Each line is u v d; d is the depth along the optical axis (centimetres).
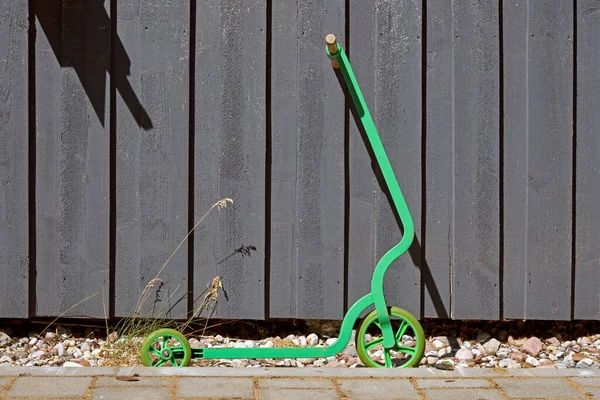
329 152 358
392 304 363
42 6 353
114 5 354
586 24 357
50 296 361
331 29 354
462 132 357
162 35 354
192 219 361
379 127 356
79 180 358
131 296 362
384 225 361
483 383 295
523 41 357
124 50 355
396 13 354
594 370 310
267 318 365
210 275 362
